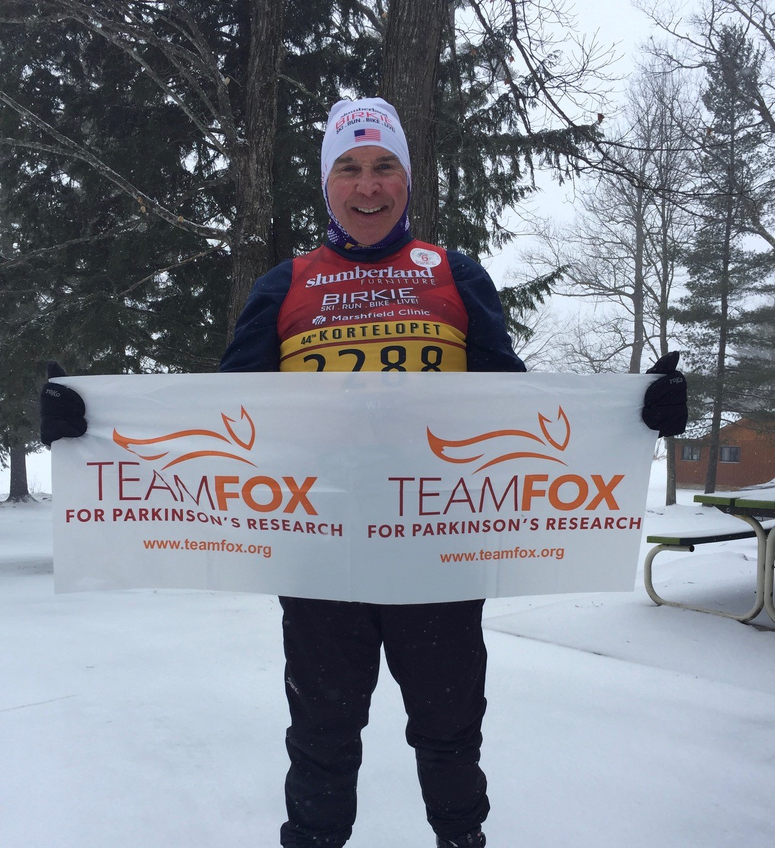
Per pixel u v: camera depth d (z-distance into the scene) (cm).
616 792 201
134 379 155
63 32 1019
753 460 3394
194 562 155
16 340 981
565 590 152
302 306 155
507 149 940
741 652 342
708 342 2344
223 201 1056
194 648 342
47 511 2555
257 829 182
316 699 149
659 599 432
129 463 156
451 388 148
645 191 845
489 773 212
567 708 264
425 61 577
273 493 151
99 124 1036
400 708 262
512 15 743
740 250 2258
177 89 1030
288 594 150
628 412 154
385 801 195
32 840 177
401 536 148
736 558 584
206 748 228
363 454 149
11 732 238
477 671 152
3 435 1380
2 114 1004
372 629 152
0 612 445
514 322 1177
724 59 1273
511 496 151
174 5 762
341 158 154
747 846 175
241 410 152
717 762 221
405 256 158
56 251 1068
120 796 198
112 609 452
